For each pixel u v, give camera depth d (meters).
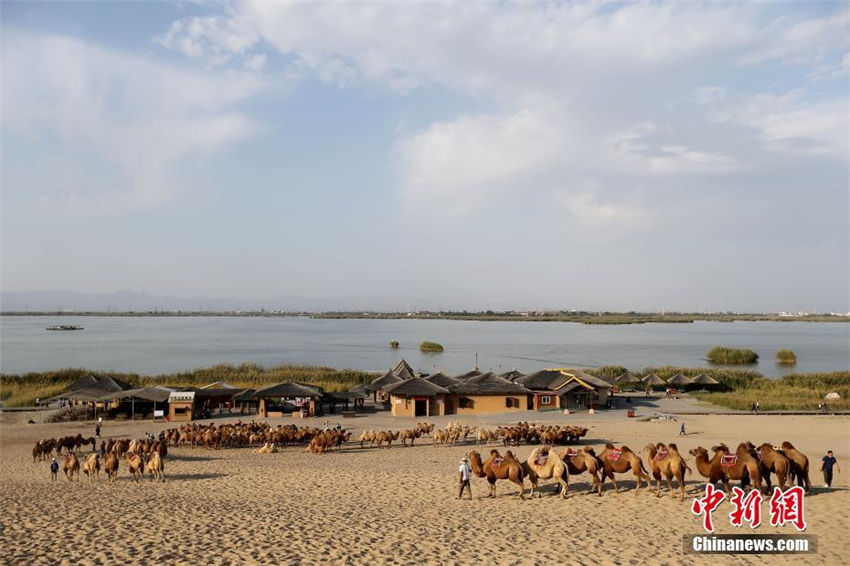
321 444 39.31
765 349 165.62
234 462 35.22
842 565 15.54
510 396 62.22
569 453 24.22
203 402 62.91
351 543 16.75
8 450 42.06
